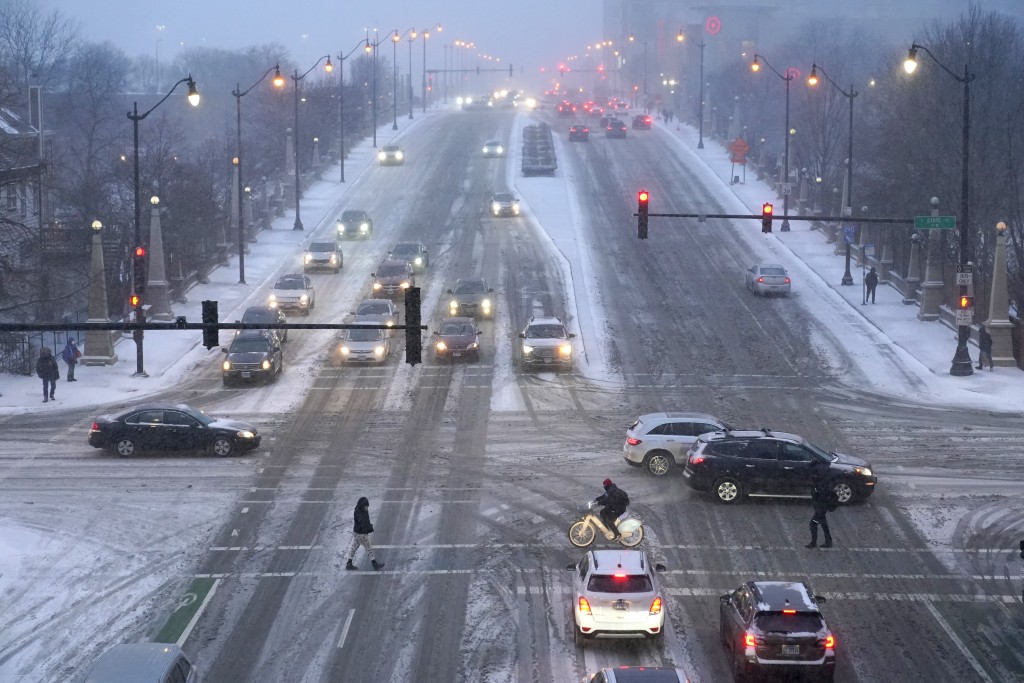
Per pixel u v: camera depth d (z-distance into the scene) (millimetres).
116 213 109688
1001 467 53250
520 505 47906
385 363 75688
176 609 37125
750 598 32406
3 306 85312
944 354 77250
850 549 42719
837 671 32750
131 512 46781
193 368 74688
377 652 34125
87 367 74312
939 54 120375
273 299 88062
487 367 74500
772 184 150750
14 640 34781
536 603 37750
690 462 48750
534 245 115312
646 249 113625
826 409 64625
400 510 47219
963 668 33031
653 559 41625
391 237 121750
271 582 39500
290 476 52000
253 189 157875
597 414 63719
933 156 109250
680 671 28109
